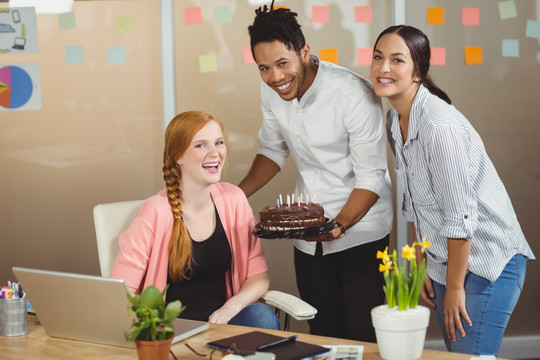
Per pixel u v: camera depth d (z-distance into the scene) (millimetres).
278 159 2703
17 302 1725
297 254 2615
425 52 2021
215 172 2094
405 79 1996
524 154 3186
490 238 1964
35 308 1691
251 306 2074
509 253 1985
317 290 2574
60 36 3174
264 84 2547
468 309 1992
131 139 3219
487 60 3141
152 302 1373
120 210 2287
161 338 1379
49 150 3232
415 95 2027
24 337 1719
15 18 3172
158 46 3174
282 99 2479
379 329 1461
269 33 2199
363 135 2373
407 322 1433
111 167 3234
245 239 2209
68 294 1609
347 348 1551
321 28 3123
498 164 3188
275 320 2041
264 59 2227
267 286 2193
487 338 1990
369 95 2385
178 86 3176
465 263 1912
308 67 2377
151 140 3219
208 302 2143
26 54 3189
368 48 3127
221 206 2184
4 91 3205
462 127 1885
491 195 1984
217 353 1536
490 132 3174
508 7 3119
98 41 3174
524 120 3172
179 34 3150
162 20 3102
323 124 2422
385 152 2445
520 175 3193
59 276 1591
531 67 3152
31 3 3162
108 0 3154
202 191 2115
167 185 2115
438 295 2102
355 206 2361
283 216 2197
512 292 2004
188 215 2125
